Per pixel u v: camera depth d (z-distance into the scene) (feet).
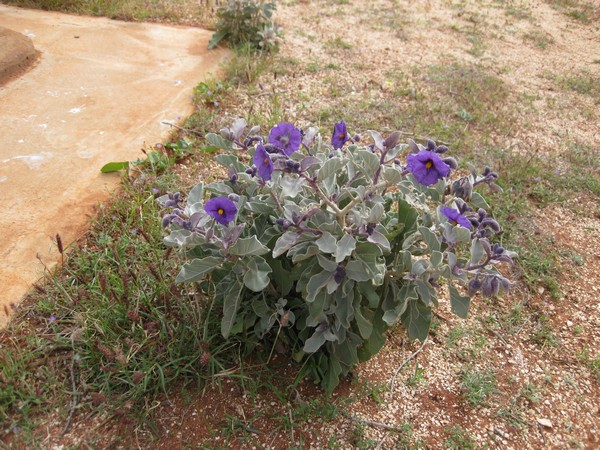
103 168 12.60
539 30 24.94
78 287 9.80
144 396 8.36
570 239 13.01
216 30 19.54
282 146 7.56
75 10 20.90
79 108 14.93
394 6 25.49
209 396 8.67
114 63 17.43
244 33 19.25
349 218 7.97
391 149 8.16
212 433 8.20
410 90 17.89
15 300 9.57
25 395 8.13
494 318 10.91
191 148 13.96
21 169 12.51
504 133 16.55
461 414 9.07
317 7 24.29
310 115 16.05
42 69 16.58
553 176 14.79
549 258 12.34
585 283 11.91
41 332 9.11
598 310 11.28
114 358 8.29
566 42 23.98
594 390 9.72
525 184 14.51
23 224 11.05
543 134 16.84
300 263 8.38
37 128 13.92
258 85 17.19
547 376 9.85
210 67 17.81
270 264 8.52
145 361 8.48
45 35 18.71
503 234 12.69
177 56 18.28
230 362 9.02
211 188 8.71
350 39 21.50
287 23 22.15
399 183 8.60
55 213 11.44
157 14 20.99
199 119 14.99
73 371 8.63
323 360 8.87
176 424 8.25
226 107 15.90
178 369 8.54
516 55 22.03
